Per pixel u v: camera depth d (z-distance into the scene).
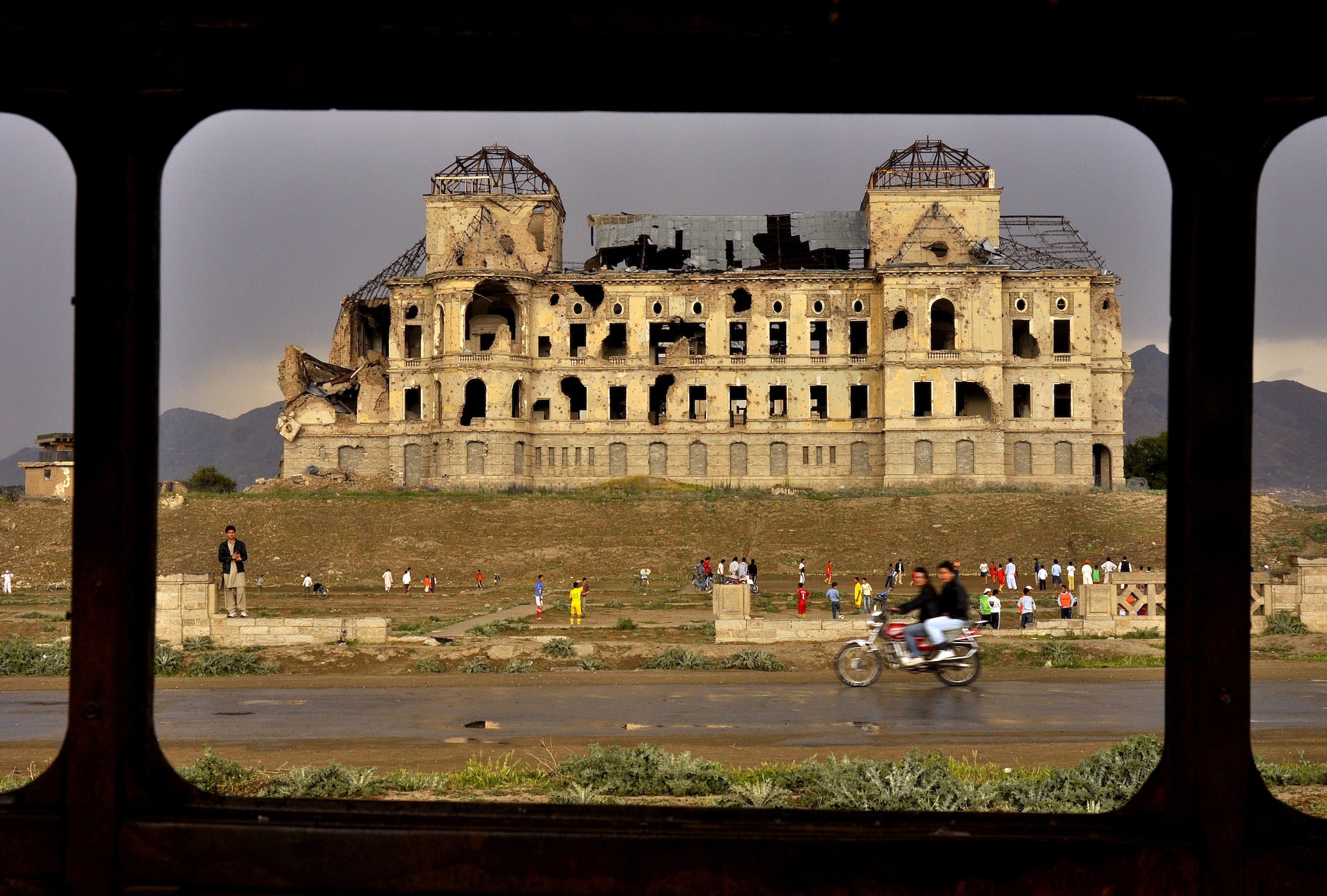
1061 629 42.47
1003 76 5.93
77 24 5.64
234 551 42.56
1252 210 5.81
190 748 19.92
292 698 27.47
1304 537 94.88
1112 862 5.48
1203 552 5.65
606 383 125.12
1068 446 122.19
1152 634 41.72
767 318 125.81
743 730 21.94
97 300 5.72
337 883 5.55
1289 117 5.79
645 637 48.22
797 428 124.56
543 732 21.80
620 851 5.51
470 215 129.25
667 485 120.50
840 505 107.12
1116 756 16.00
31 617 59.41
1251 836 5.56
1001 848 5.48
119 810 5.57
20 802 5.61
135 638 5.72
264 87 5.95
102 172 5.77
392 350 126.75
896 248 127.12
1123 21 5.67
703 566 83.81
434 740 20.88
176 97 5.82
